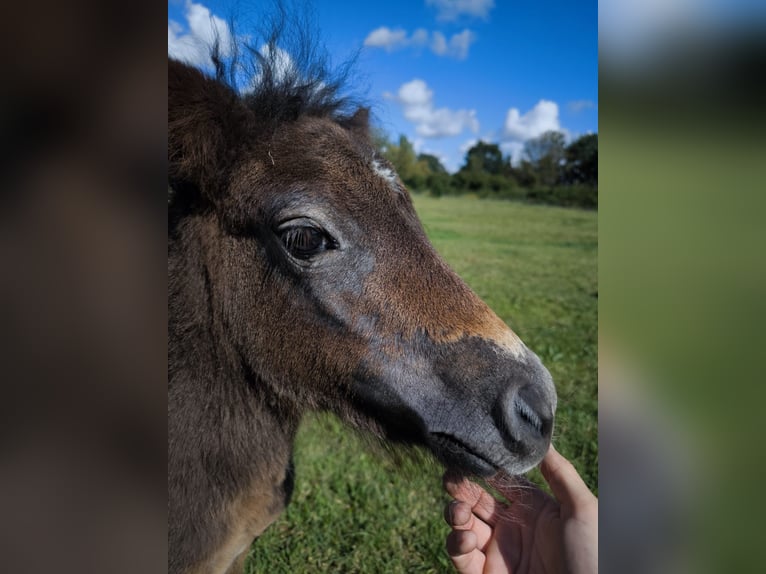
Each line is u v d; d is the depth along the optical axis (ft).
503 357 1.03
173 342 1.10
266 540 1.81
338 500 1.97
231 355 1.14
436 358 1.04
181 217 1.11
